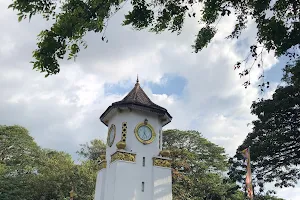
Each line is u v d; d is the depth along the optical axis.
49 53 8.80
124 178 22.47
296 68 15.95
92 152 50.12
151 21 10.58
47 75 9.02
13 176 40.97
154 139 25.11
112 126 26.19
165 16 10.98
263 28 10.76
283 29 10.35
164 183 23.55
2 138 49.62
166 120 27.12
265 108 27.33
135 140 24.38
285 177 28.31
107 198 22.69
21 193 36.75
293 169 28.17
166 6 10.88
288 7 10.70
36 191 37.28
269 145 26.30
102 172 24.98
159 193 22.98
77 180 37.72
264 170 28.23
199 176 43.66
